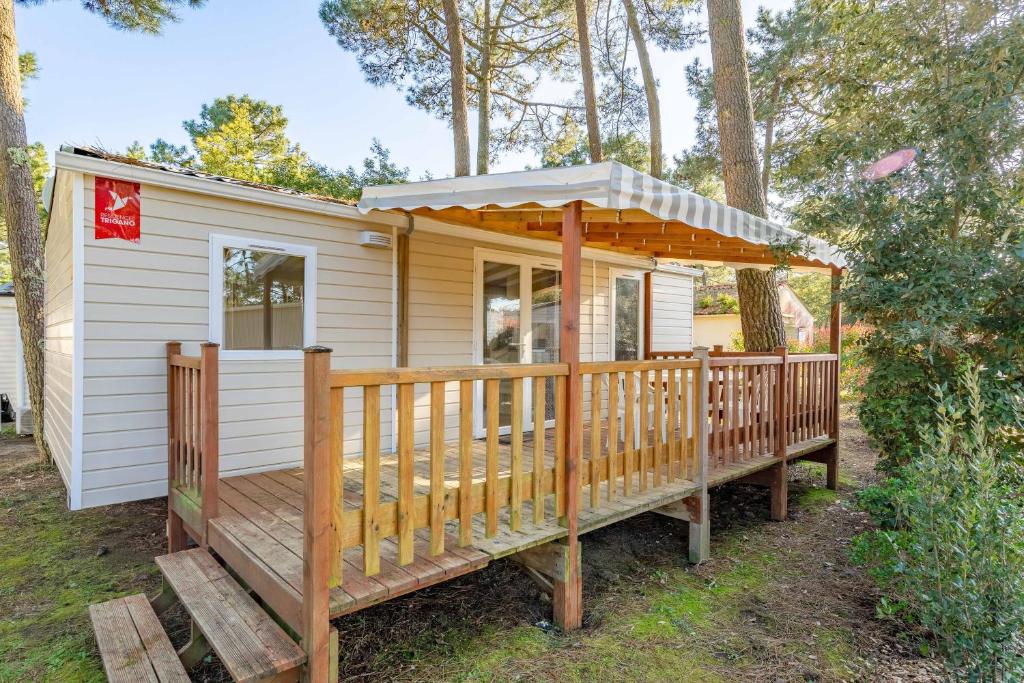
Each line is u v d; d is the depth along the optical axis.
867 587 3.61
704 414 4.04
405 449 2.39
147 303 3.79
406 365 5.23
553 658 2.74
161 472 3.87
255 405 4.29
